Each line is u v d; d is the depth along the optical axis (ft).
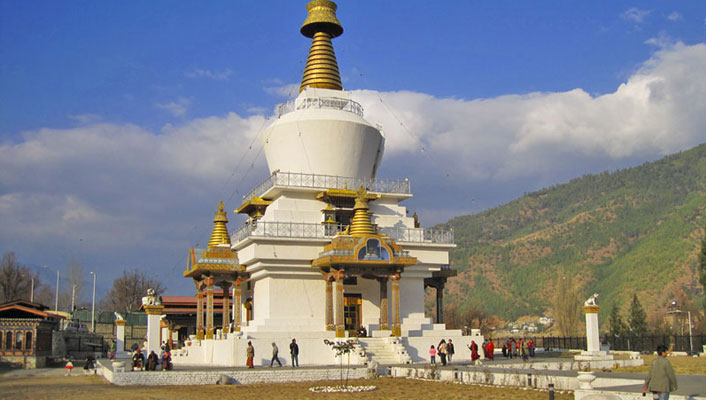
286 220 169.48
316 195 173.78
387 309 161.38
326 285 161.07
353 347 147.54
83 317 327.67
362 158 180.45
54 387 120.78
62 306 449.06
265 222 163.53
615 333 325.83
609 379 98.53
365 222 163.32
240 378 126.52
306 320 163.53
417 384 118.52
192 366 154.10
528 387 106.11
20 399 103.19
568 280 372.79
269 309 162.40
